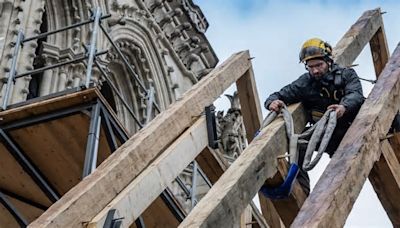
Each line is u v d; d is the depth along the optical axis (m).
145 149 7.46
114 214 6.52
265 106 9.28
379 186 9.12
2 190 12.59
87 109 10.65
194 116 8.63
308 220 6.45
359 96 8.80
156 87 27.47
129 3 27.02
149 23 27.95
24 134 11.11
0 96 16.69
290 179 8.41
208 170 11.18
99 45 23.48
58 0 22.39
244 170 7.49
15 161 11.52
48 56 20.73
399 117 9.28
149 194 7.15
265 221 11.55
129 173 7.08
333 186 6.95
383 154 8.68
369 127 8.00
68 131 11.00
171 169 7.65
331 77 9.24
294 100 9.47
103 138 11.11
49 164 11.77
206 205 6.79
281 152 8.45
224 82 9.66
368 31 11.77
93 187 6.50
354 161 7.39
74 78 20.73
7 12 18.62
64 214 6.08
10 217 13.02
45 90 20.05
